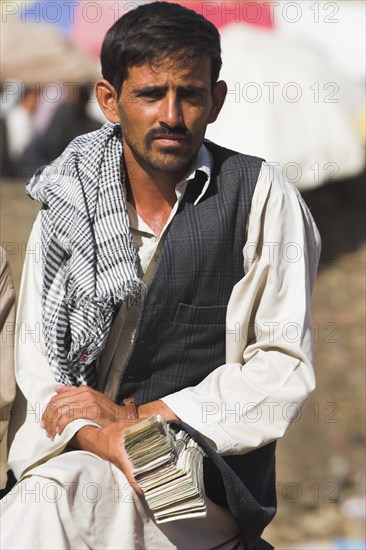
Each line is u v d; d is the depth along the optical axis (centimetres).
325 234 2169
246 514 526
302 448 1413
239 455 562
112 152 581
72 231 564
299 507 1288
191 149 550
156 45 533
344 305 1880
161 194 571
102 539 500
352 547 1191
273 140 1986
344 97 2130
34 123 2075
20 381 579
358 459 1390
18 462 575
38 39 2134
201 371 575
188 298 562
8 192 1788
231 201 565
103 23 2244
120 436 516
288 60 2088
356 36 2323
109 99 577
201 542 536
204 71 544
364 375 1602
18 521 489
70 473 495
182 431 525
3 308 591
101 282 553
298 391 545
